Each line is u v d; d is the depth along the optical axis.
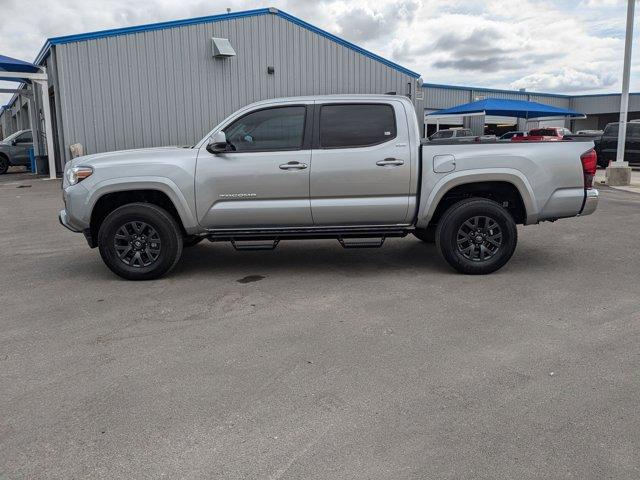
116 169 6.00
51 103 20.28
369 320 4.76
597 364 3.81
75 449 2.88
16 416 3.22
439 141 6.25
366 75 21.98
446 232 6.08
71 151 16.72
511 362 3.86
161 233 6.07
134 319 4.89
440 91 39.69
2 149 22.59
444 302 5.23
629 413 3.15
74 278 6.36
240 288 5.84
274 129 6.11
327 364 3.87
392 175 6.02
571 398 3.33
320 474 2.64
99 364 3.93
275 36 19.97
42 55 18.72
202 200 6.03
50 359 4.03
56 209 11.99
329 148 6.04
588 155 6.09
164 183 5.97
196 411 3.25
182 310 5.12
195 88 18.73
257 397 3.41
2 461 2.79
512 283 5.86
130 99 17.75
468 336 4.36
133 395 3.46
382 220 6.17
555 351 4.04
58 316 5.00
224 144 5.94
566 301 5.23
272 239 6.29
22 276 6.46
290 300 5.38
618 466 2.67
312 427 3.05
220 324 4.72
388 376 3.67
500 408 3.23
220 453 2.82
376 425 3.06
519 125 41.34
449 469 2.66
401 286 5.80
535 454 2.78
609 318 4.74
